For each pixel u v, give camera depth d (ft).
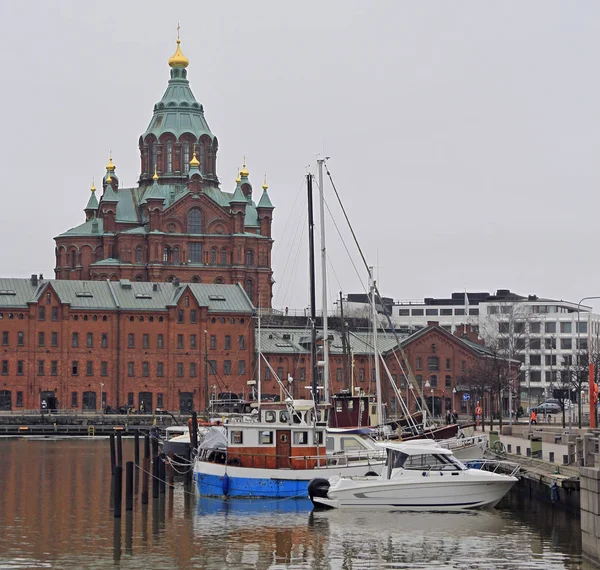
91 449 533.55
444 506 307.58
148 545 272.72
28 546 271.90
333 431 349.82
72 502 343.46
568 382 649.61
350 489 311.06
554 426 526.16
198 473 345.10
